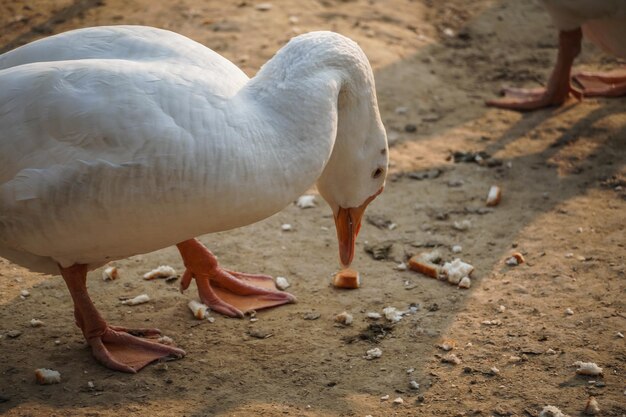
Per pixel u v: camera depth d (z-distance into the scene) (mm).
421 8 11891
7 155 4832
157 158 4766
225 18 10781
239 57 9836
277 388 5309
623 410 5062
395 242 7125
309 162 5141
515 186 8016
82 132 4770
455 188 8000
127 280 6520
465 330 5918
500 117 9383
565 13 8750
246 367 5520
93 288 6402
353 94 5395
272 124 5078
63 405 5082
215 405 5125
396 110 9422
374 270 6730
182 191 4832
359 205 5781
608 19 8602
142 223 4926
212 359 5602
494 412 5078
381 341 5812
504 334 5852
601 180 8078
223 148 4844
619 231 7191
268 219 7445
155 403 5133
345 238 5879
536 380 5371
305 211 7602
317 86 5145
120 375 5406
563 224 7336
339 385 5348
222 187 4867
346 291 6449
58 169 4777
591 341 5750
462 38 11219
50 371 5312
